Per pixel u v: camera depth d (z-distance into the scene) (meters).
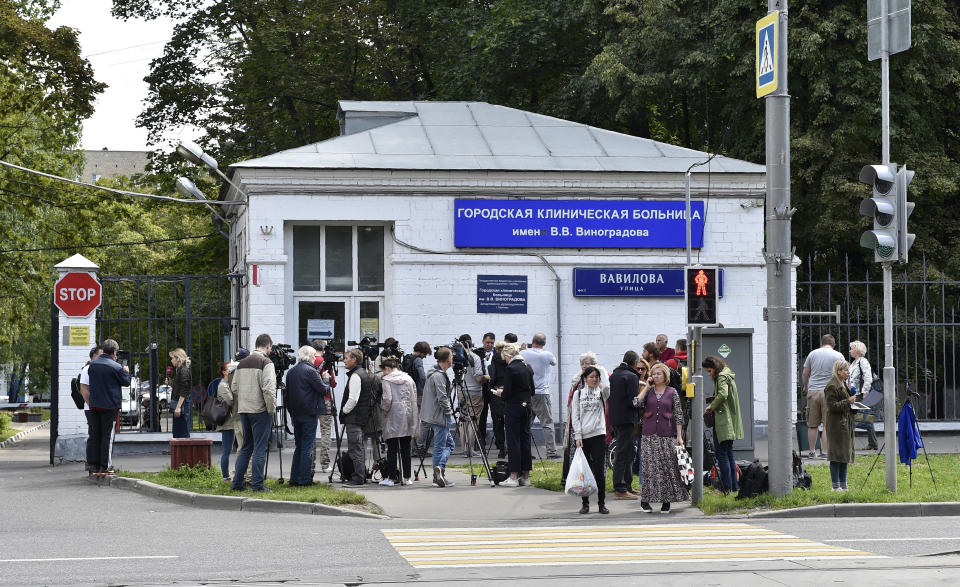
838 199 26.00
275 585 8.62
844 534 11.43
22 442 30.80
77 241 30.69
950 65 27.12
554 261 21.50
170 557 9.88
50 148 31.00
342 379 21.14
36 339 57.75
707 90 29.22
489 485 15.54
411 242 21.11
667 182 21.78
